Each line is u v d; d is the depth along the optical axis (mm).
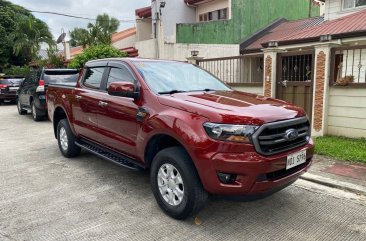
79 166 5609
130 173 5203
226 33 15953
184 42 14992
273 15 17688
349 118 7016
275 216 3701
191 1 18188
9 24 30453
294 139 3436
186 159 3385
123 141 4355
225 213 3773
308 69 7789
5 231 3379
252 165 3035
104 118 4688
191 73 4859
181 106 3533
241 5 16219
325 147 6238
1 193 4402
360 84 6703
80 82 5578
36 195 4324
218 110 3266
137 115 3979
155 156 3740
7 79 17000
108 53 14398
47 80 10820
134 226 3465
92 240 3195
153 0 17094
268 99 4016
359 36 9984
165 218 3639
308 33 11844
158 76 4367
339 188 4508
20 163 5859
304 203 4043
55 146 7234
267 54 8477
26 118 12141
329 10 13734
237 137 3070
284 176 3357
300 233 3326
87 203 4055
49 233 3332
